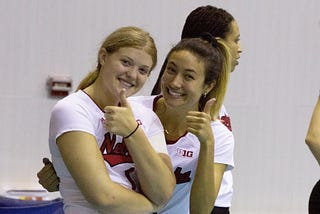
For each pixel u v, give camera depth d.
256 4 12.40
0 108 11.10
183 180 6.01
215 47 6.05
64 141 4.82
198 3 12.00
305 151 12.84
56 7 11.28
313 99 12.84
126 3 11.63
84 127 4.84
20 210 8.30
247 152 12.56
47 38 11.27
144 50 4.98
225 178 7.20
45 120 11.30
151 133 5.39
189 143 5.93
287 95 12.70
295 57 12.70
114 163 4.98
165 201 5.06
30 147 11.26
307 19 12.71
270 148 12.68
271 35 12.53
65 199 4.97
